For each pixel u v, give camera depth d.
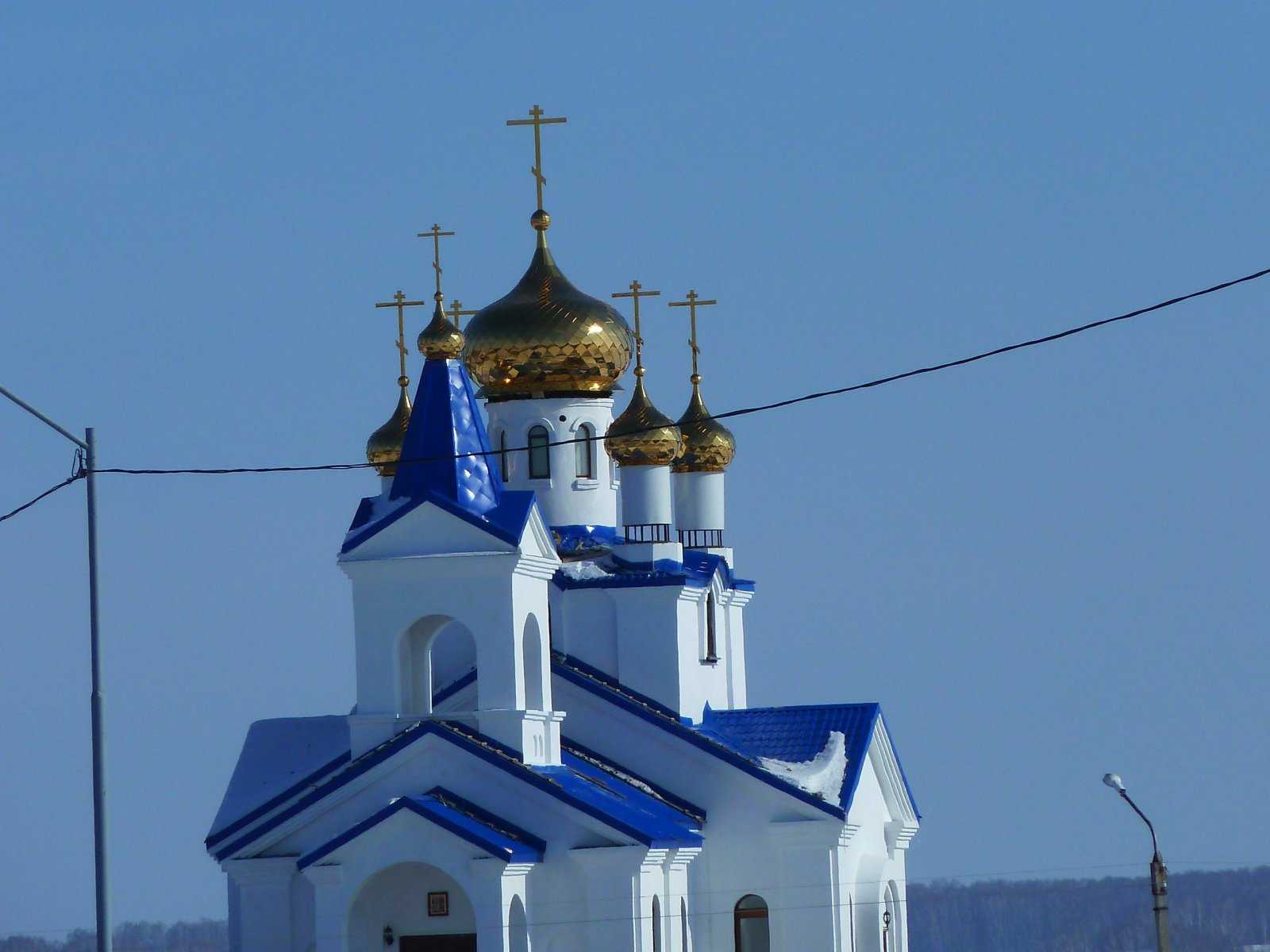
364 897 114.31
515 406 137.75
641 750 128.50
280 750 133.88
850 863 129.12
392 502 118.62
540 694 118.88
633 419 137.12
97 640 92.56
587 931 112.88
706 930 126.38
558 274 139.50
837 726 132.38
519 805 113.94
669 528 136.75
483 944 109.88
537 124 140.88
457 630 133.50
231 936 128.38
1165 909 112.81
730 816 127.06
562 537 135.62
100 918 90.56
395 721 116.38
